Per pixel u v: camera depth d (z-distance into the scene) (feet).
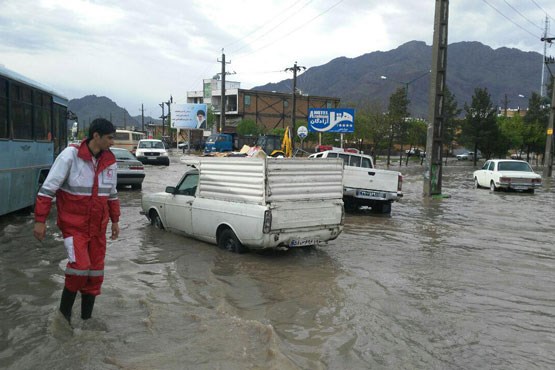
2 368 12.68
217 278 21.66
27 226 31.89
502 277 23.29
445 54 59.72
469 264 25.80
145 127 400.67
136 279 21.22
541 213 47.14
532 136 192.75
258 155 34.71
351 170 44.21
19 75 32.37
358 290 20.52
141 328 15.53
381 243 31.01
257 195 24.34
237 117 254.47
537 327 16.89
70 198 14.74
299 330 16.01
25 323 15.72
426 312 18.08
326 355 14.12
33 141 35.63
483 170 76.69
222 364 13.07
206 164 27.58
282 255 26.27
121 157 58.90
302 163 25.16
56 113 42.65
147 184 64.59
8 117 30.68
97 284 15.55
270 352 13.70
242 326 15.80
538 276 23.58
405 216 44.16
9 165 30.91
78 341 14.38
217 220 26.32
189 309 17.40
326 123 91.04
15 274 21.26
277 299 19.12
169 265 23.59
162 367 12.85
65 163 14.49
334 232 26.61
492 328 16.69
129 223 34.35
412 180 88.94
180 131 273.13
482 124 169.78
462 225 39.14
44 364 12.95
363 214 45.14
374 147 149.07
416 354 14.43
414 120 166.40
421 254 28.02
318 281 21.68
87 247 15.17
